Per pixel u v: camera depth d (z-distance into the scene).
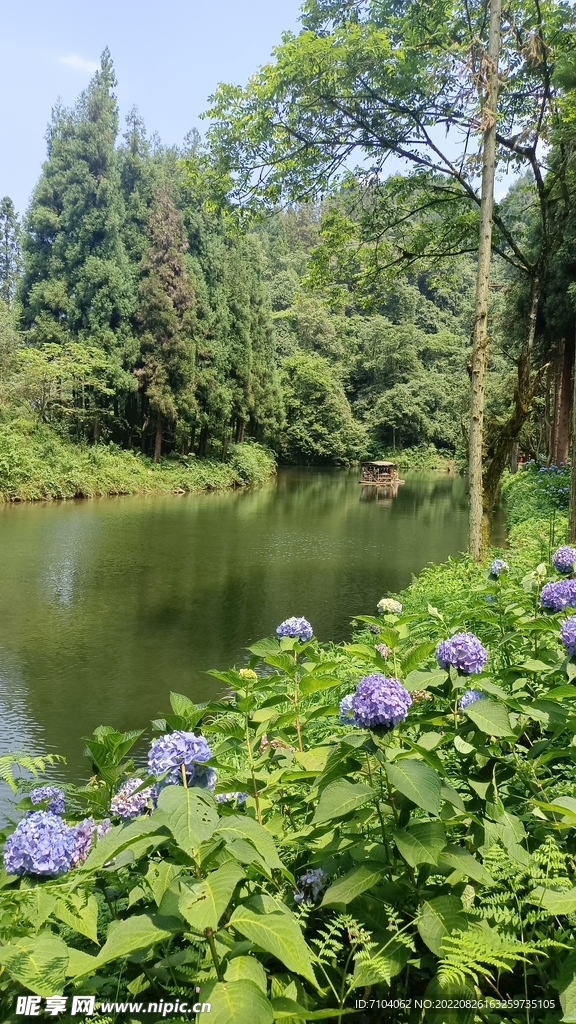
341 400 52.03
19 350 27.38
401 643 3.17
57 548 15.38
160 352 31.30
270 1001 1.29
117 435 32.41
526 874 1.59
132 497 27.12
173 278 31.52
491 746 1.90
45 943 1.32
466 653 2.02
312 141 11.34
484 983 1.61
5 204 40.84
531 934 1.55
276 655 2.38
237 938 1.45
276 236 77.31
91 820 1.76
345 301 13.80
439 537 17.92
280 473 44.19
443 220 13.59
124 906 1.76
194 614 10.20
